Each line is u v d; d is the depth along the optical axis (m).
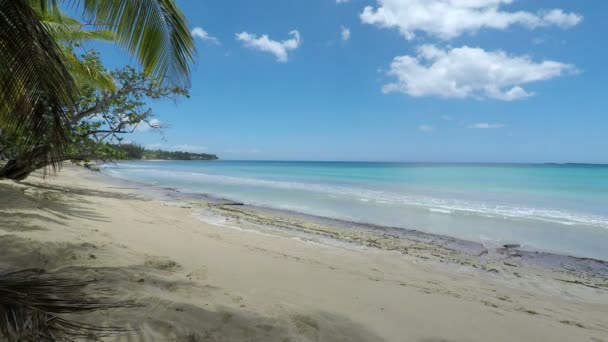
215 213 11.33
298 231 9.03
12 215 5.57
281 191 19.92
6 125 2.63
